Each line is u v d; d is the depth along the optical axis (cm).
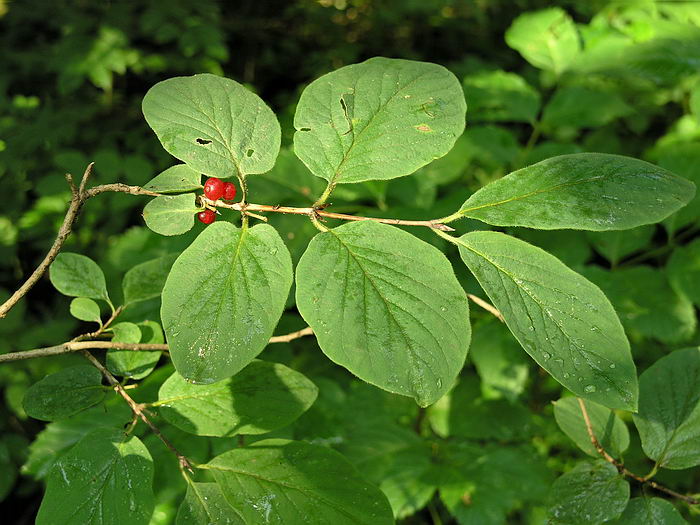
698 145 51
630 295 47
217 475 22
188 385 24
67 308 72
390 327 19
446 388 18
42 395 24
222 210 42
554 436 50
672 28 56
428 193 50
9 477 60
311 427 45
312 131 22
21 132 83
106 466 22
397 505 45
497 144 52
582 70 56
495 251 21
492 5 100
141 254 51
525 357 46
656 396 26
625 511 24
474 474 46
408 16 112
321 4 124
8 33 99
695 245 47
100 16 93
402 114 22
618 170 21
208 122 22
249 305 19
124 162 76
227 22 119
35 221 75
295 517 22
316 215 21
